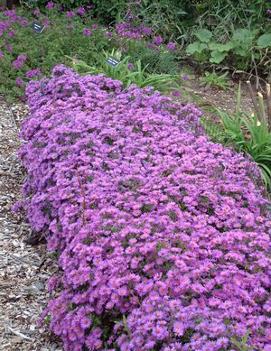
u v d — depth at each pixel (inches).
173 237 90.4
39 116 132.3
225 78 211.8
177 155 118.7
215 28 224.1
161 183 104.8
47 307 93.7
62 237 101.1
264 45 211.0
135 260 85.5
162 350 72.7
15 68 182.5
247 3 225.3
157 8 231.9
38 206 112.3
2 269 108.9
